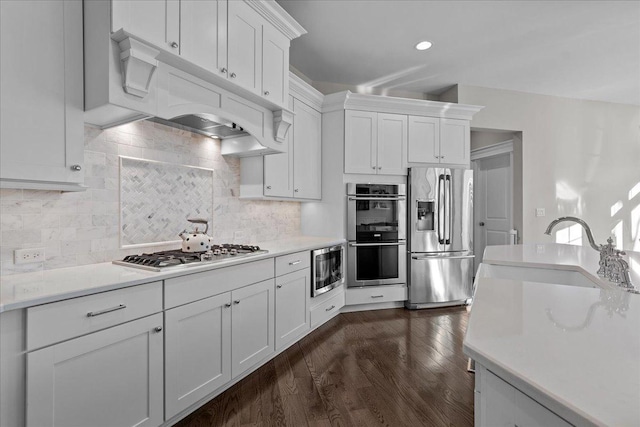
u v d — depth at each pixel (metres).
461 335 3.00
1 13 1.29
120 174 2.00
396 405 1.90
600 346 0.65
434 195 3.84
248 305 2.17
